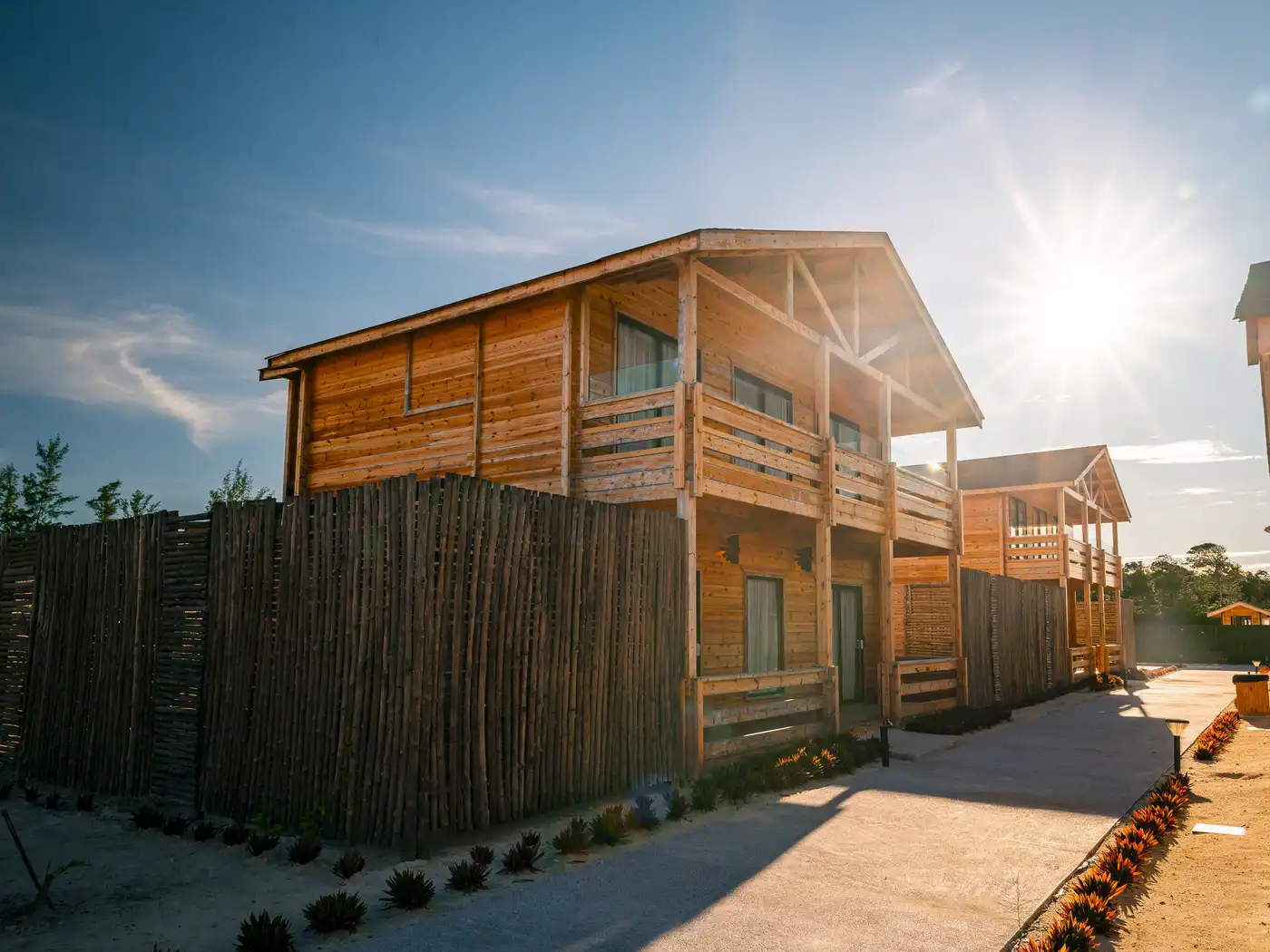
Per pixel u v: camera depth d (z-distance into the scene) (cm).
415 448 1280
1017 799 827
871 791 864
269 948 449
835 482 1239
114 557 895
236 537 787
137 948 474
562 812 744
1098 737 1248
